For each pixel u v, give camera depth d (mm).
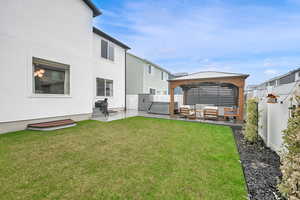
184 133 5758
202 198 2129
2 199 2066
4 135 5039
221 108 10500
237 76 8031
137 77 16781
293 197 1849
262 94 7430
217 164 3160
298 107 1995
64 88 7340
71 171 2826
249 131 4758
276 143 3885
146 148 4094
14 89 5445
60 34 6992
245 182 2529
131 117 9750
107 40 11336
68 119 7434
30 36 5863
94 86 10219
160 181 2520
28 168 2916
